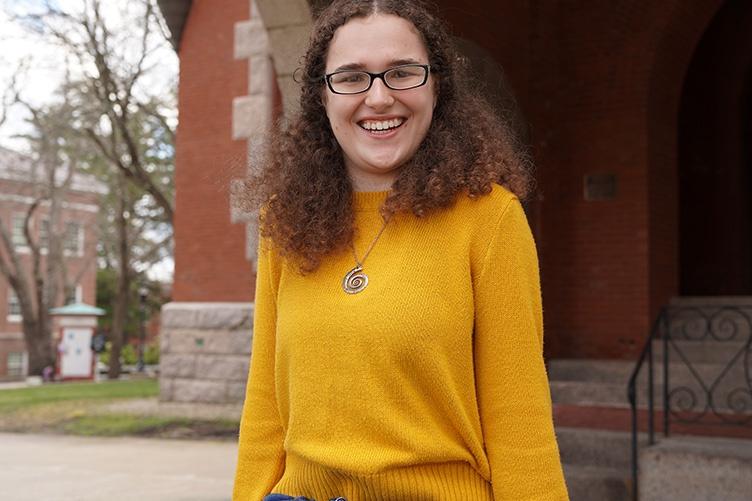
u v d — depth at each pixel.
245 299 10.19
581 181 7.61
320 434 1.57
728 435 5.36
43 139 22.86
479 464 1.57
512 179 1.66
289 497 1.62
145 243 26.58
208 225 10.43
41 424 10.27
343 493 1.57
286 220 1.70
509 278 1.56
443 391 1.53
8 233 24.88
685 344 6.79
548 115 7.61
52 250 25.89
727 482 4.47
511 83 6.81
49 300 25.66
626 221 7.42
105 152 16.47
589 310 7.51
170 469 7.08
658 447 4.73
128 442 8.80
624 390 6.38
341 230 1.65
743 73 9.15
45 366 25.23
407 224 1.62
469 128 1.70
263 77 10.16
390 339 1.52
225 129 10.37
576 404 6.47
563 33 7.69
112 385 16.80
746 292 9.10
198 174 10.51
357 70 1.67
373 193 1.70
